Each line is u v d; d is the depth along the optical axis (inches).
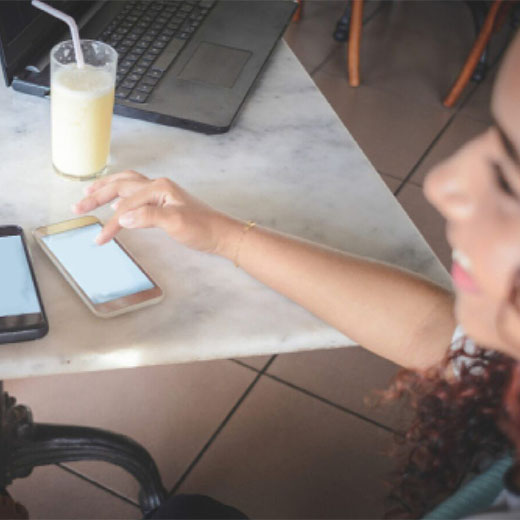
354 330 29.6
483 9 106.8
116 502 52.9
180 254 30.7
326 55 104.0
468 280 19.3
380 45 107.6
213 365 61.6
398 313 29.7
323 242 32.8
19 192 32.7
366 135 91.0
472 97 100.3
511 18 113.7
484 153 17.7
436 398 28.5
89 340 26.9
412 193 83.2
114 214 30.5
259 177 35.6
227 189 34.6
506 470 23.2
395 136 91.5
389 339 29.7
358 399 60.9
